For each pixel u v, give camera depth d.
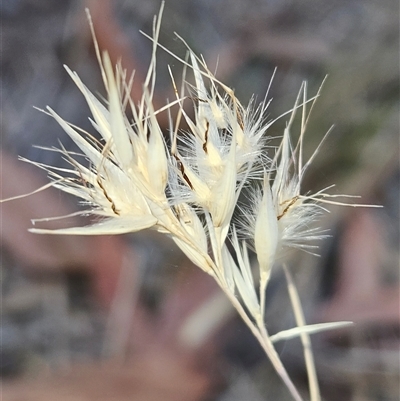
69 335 0.21
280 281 0.20
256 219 0.12
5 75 0.25
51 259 0.21
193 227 0.12
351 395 0.20
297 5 0.26
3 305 0.21
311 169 0.21
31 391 0.18
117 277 0.21
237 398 0.19
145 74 0.22
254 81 0.24
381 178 0.22
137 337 0.20
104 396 0.18
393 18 0.25
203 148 0.11
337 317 0.20
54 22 0.25
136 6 0.25
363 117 0.22
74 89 0.24
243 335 0.19
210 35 0.25
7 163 0.21
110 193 0.11
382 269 0.21
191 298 0.19
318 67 0.24
